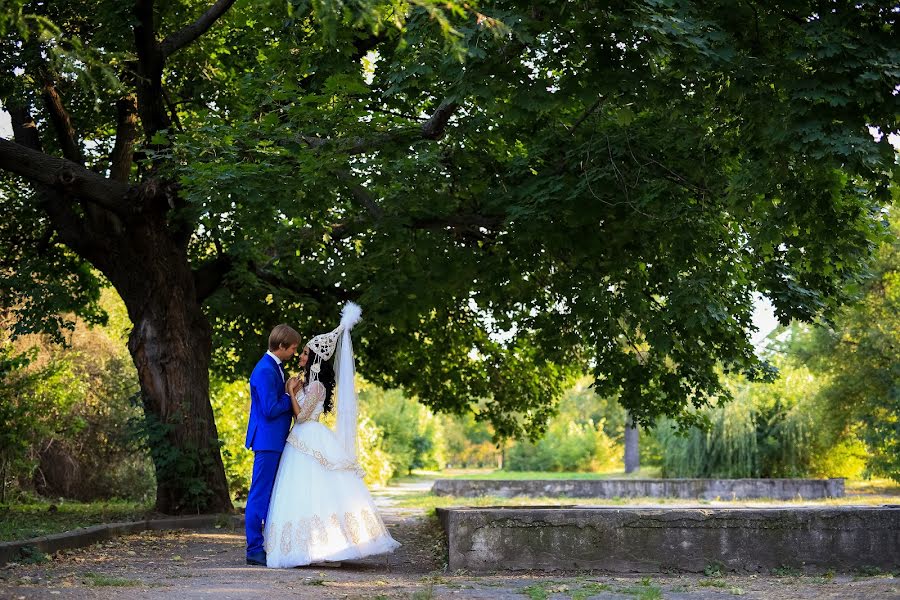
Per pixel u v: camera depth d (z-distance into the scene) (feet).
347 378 24.06
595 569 23.50
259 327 54.08
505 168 40.63
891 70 26.02
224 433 71.51
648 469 121.29
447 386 64.39
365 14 12.62
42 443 63.72
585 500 71.31
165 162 37.14
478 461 273.13
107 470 67.21
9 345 56.24
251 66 45.32
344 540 22.90
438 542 32.48
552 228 37.29
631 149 35.83
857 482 107.24
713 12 29.22
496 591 19.12
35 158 37.63
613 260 40.65
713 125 33.50
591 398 202.39
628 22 26.35
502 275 44.78
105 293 77.71
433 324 58.85
